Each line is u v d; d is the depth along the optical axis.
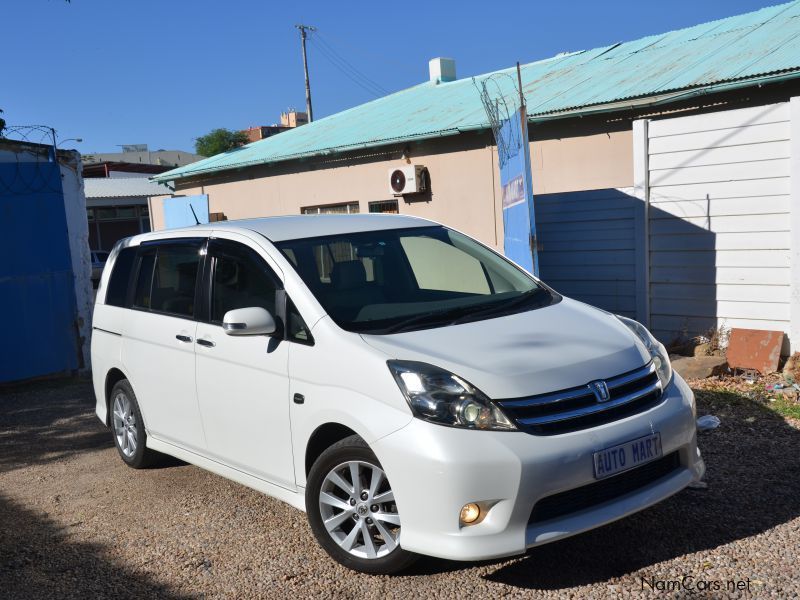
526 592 3.57
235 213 16.11
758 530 4.02
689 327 8.11
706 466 4.95
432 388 3.52
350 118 15.49
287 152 14.18
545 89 10.83
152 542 4.49
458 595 3.59
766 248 7.48
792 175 7.09
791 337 7.20
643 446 3.63
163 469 5.84
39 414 7.97
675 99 8.46
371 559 3.77
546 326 4.13
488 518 3.40
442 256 4.94
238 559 4.17
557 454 3.41
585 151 9.70
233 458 4.64
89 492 5.46
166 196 19.48
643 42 11.70
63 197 9.85
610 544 3.99
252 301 4.55
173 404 5.12
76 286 9.98
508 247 8.88
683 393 4.00
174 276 5.30
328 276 4.41
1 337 9.37
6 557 4.43
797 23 9.35
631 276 8.78
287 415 4.14
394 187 12.16
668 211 8.13
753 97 8.20
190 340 4.89
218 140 41.16
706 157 7.79
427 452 3.41
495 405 3.45
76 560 4.33
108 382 6.00
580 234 9.16
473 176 11.30
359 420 3.67
